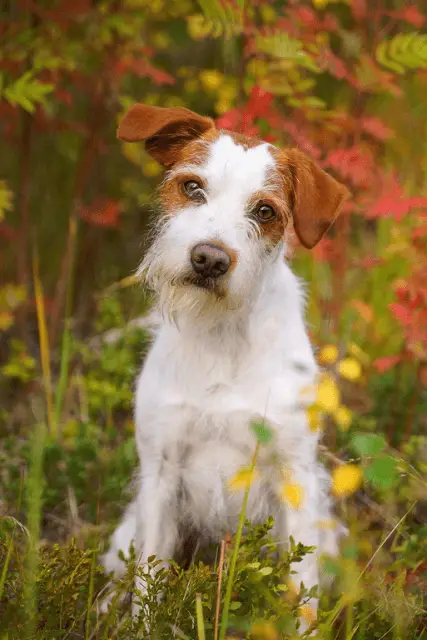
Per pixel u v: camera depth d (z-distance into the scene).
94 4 6.64
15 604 3.78
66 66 6.27
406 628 4.04
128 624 3.90
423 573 4.34
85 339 7.45
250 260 4.30
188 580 3.92
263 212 4.43
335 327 6.14
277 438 4.44
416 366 6.43
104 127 7.60
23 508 5.26
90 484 5.47
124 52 6.64
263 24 6.07
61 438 6.09
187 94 7.70
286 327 4.59
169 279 4.33
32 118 6.87
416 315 5.50
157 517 4.61
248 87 5.85
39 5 6.65
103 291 7.66
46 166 8.41
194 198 4.44
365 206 5.88
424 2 6.56
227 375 4.45
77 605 4.12
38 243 8.20
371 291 6.61
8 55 6.04
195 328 4.44
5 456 5.70
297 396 4.45
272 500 4.67
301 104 5.71
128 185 8.02
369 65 5.54
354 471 3.51
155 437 4.57
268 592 3.75
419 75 6.38
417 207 5.83
